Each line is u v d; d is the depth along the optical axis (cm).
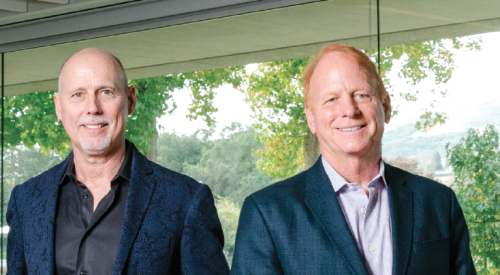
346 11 414
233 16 457
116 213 248
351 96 197
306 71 213
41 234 249
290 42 434
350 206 201
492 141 367
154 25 491
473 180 373
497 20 368
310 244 195
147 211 247
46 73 559
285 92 434
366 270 187
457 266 208
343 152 196
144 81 496
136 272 238
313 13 426
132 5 495
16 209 266
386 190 205
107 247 243
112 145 251
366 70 201
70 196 256
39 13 521
